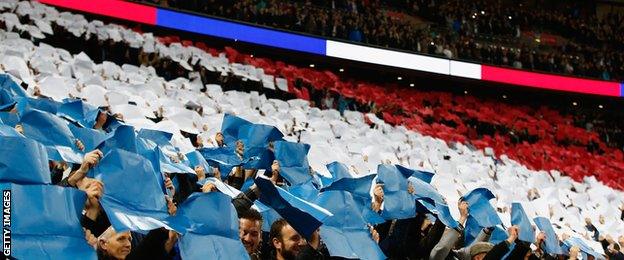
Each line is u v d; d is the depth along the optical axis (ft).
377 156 55.06
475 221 30.04
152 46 80.02
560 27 128.47
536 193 58.13
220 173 32.35
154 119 46.75
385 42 110.11
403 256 27.94
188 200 18.48
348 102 96.12
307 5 109.50
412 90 115.03
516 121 109.60
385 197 27.50
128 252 16.78
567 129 113.19
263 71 89.30
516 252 28.81
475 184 54.54
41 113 24.23
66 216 15.97
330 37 106.52
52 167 24.84
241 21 101.19
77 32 77.10
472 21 121.90
